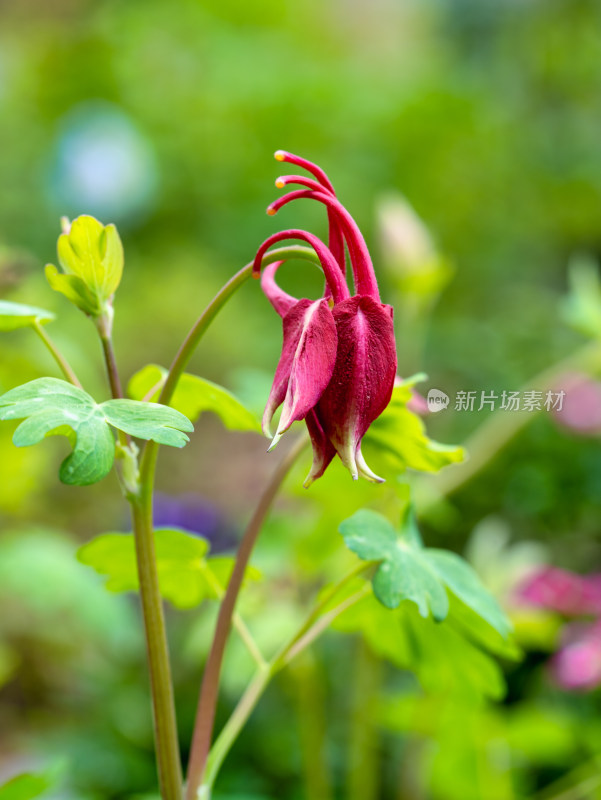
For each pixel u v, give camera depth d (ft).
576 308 1.90
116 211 5.07
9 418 0.97
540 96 6.53
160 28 6.27
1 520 2.68
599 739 1.91
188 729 2.36
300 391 0.95
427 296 2.00
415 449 1.19
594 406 2.64
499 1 7.58
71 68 5.82
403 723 1.79
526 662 2.46
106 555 1.23
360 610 1.28
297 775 2.31
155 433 0.98
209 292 4.01
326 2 7.92
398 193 5.06
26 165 5.02
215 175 5.27
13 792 1.21
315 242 0.99
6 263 1.60
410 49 7.82
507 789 1.88
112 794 2.21
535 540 2.84
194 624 2.55
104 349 1.08
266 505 1.14
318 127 5.36
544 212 5.30
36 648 2.50
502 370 3.38
